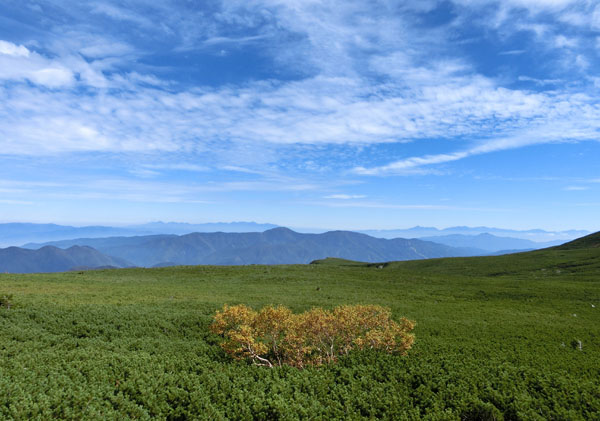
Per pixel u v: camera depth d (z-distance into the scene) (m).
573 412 12.13
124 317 28.81
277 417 11.66
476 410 12.52
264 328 18.03
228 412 11.78
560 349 25.38
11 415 9.72
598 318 38.97
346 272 85.50
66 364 14.88
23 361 15.17
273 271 84.12
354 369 16.31
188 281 66.56
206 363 17.12
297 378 14.70
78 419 10.23
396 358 18.45
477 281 71.69
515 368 17.20
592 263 84.19
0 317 25.48
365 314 20.62
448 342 26.06
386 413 12.39
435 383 15.05
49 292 42.00
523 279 76.06
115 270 80.56
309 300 46.47
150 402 11.83
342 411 12.19
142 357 16.94
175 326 28.30
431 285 67.56
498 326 33.94
